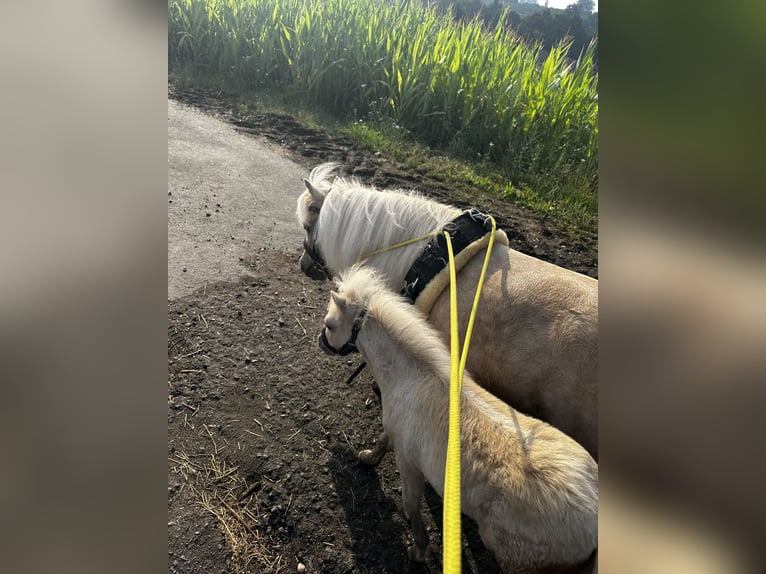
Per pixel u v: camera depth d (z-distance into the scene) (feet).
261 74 31.37
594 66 25.98
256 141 24.36
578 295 6.95
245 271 14.74
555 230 19.52
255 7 32.42
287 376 11.22
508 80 26.84
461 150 25.85
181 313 12.62
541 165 23.94
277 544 7.99
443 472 6.37
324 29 29.84
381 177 21.89
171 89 29.55
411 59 28.32
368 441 9.95
